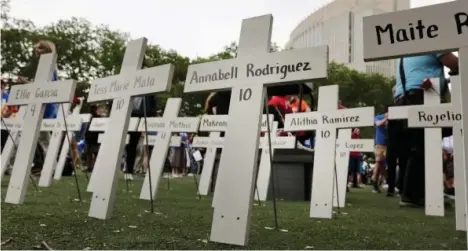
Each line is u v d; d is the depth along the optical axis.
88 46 28.12
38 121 3.68
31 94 3.84
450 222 3.54
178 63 25.28
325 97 4.02
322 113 3.98
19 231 2.26
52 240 2.07
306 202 5.22
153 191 4.70
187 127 4.98
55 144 5.77
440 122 3.32
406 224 3.32
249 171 2.23
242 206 2.19
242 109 2.37
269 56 2.34
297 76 2.21
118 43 27.77
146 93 2.92
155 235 2.31
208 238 2.29
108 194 2.92
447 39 1.75
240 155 2.29
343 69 26.33
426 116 3.39
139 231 2.42
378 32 1.90
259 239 2.34
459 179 3.15
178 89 21.92
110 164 3.00
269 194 5.78
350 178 11.34
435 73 5.27
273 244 2.20
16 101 3.98
